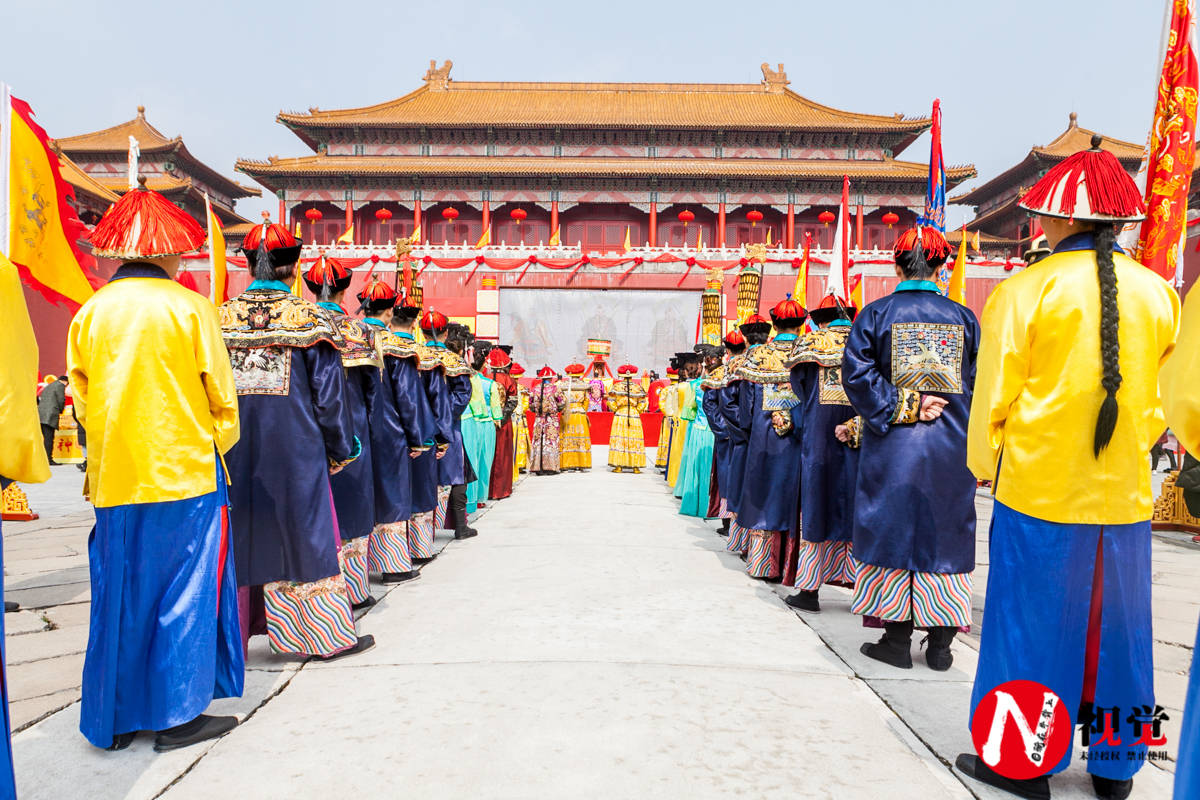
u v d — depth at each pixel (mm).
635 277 34656
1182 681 3822
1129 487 2447
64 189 4984
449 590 5344
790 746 2865
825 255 34969
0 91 4625
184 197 46000
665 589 5418
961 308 3857
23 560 6676
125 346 2803
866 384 3779
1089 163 2514
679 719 3092
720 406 6852
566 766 2670
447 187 43250
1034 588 2525
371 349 4941
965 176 43250
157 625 2824
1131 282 2486
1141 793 2621
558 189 43469
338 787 2521
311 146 48500
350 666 3748
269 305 3752
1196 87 3805
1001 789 2570
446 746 2828
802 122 45688
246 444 3709
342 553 4816
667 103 50938
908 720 3127
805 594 4949
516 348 34500
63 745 2877
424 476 6348
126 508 2787
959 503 3732
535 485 13094
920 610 3727
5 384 2281
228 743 2871
